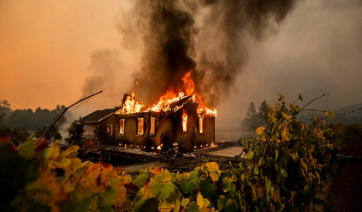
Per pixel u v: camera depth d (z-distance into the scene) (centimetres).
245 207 209
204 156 1744
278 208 260
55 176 78
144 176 155
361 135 2225
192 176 165
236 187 212
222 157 1666
